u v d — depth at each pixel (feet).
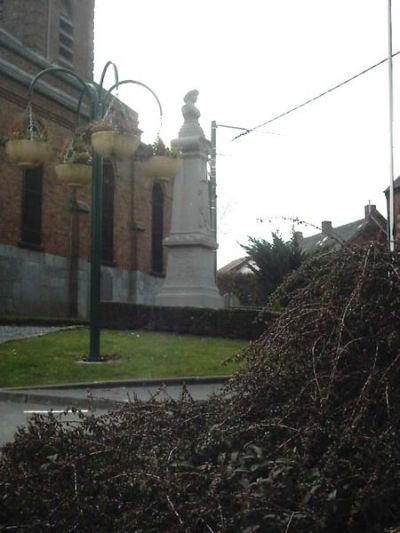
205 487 9.58
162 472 9.89
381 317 10.78
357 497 9.04
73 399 37.63
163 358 50.62
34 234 89.92
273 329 11.87
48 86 90.84
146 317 64.64
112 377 45.11
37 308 89.30
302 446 10.15
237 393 11.82
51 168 92.53
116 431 11.91
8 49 87.86
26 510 10.50
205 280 68.08
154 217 118.52
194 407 12.46
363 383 10.54
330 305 11.19
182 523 8.96
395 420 9.89
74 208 95.66
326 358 10.89
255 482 9.22
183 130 69.05
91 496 10.18
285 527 8.61
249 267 82.12
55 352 51.78
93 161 49.60
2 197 83.92
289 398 11.18
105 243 105.50
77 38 110.22
